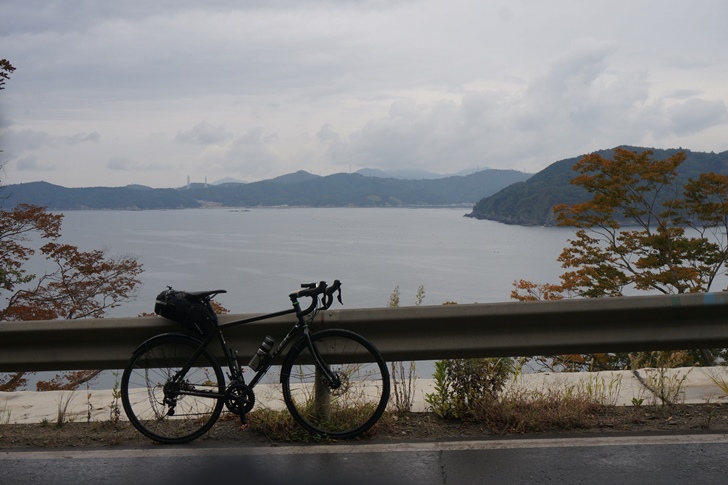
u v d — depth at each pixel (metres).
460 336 4.68
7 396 5.82
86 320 4.75
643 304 4.64
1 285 19.86
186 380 4.59
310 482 3.75
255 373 4.61
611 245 21.25
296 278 167.00
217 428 4.81
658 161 20.94
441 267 197.88
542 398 4.95
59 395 5.81
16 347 4.79
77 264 21.22
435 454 4.15
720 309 4.68
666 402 5.07
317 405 4.67
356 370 4.87
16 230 20.44
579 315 4.64
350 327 4.67
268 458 4.16
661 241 20.25
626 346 4.70
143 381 4.70
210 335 4.57
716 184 19.83
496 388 4.86
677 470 3.81
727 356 14.55
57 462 4.17
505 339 4.67
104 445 4.51
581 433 4.52
